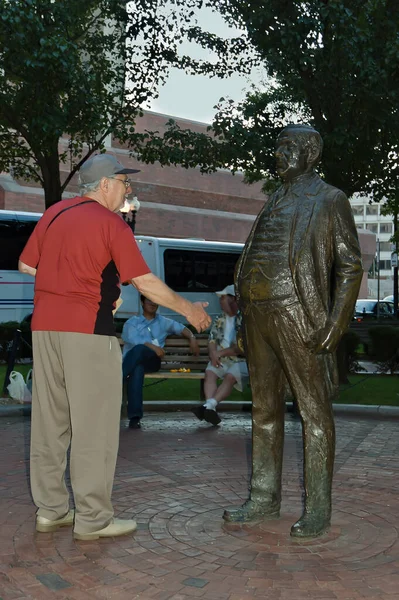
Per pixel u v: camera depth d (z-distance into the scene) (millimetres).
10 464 5453
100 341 3594
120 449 6023
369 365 14672
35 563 3330
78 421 3590
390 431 6953
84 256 3551
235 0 11617
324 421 3666
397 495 4543
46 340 3650
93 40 13555
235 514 3887
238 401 8539
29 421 7469
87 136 13836
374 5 10945
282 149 3754
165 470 5238
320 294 3559
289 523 3895
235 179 38125
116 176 3799
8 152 16609
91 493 3631
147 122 34969
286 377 3703
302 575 3170
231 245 21797
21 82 12648
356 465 5457
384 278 82312
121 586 3061
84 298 3570
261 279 3637
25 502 4391
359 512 4141
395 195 13781
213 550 3486
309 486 3703
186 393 9844
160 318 7891
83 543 3596
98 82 13469
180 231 34969
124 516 4051
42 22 11484
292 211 3648
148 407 8312
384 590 3020
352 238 3590
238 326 4051
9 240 18250
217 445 6242
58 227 3641
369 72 10492
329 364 3695
